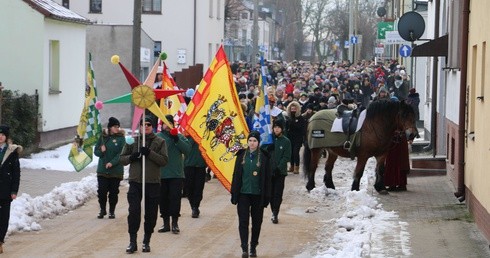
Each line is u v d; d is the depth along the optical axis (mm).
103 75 37781
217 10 57000
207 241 15172
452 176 21438
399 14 56062
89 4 51250
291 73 57062
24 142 26250
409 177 23672
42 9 27703
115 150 17344
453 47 21297
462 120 18391
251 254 13961
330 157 21109
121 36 37781
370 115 20016
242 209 13750
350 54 82438
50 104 28719
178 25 51781
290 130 25594
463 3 18578
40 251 14086
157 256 13812
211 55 55125
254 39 47625
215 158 16406
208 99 16438
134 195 14125
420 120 40906
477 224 15836
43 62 27906
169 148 15859
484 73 15984
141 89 14227
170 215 15977
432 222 16453
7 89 27656
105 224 16781
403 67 49250
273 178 17094
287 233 16109
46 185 21062
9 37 27938
